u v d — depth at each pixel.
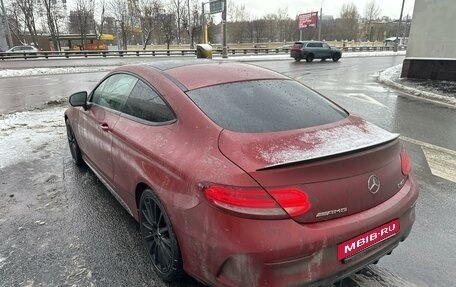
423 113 8.97
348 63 28.56
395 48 49.72
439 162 5.29
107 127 3.44
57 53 34.09
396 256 3.02
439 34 14.21
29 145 6.00
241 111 2.62
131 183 2.97
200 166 2.21
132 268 2.85
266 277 1.96
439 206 3.88
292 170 2.00
